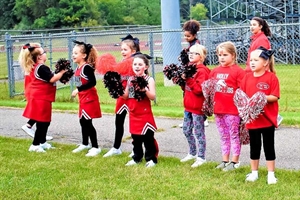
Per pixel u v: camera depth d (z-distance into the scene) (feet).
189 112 22.85
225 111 21.33
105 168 22.35
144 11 196.85
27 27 186.19
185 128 23.21
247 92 19.75
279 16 103.24
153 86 22.44
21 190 19.47
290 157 23.73
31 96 26.37
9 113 41.16
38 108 26.25
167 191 18.69
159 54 93.56
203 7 194.90
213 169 21.61
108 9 188.65
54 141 29.99
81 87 25.25
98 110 25.63
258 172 20.70
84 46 25.29
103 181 20.34
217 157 24.23
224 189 18.66
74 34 54.24
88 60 25.39
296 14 96.02
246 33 79.66
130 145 27.94
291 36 74.64
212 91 21.38
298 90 49.88
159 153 25.70
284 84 54.49
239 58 77.15
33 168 22.63
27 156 25.17
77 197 18.39
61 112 40.37
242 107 19.10
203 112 21.83
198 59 22.38
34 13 186.09
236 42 78.69
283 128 30.35
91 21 175.01
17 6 190.49
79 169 22.33
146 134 22.50
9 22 200.13
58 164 23.32
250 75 19.85
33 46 26.27
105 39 137.90
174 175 20.84
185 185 19.35
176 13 60.85
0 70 91.91
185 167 22.17
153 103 44.27
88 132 25.59
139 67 22.35
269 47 26.94
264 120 19.31
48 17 179.73
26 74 26.89
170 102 45.11
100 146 27.91
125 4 195.21
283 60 76.07
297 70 66.74
